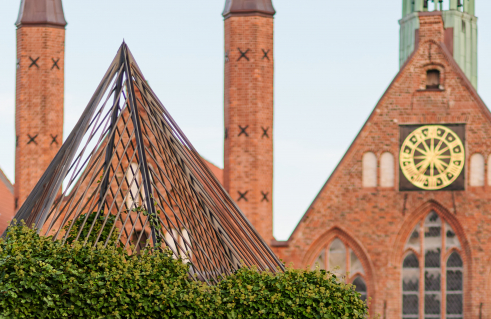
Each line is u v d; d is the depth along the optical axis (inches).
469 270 1611.7
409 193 1638.8
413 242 1632.6
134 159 1498.5
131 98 879.7
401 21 2199.8
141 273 731.4
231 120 1619.1
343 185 1647.4
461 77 1659.7
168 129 920.9
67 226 888.3
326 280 808.3
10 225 761.0
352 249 1636.3
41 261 684.1
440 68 1669.5
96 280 705.6
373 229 1633.9
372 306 1614.2
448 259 1626.5
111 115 877.8
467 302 1605.6
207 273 865.5
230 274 876.6
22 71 1694.1
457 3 2258.9
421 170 1643.7
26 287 663.1
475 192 1628.9
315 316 782.5
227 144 1625.2
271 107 1635.1
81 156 845.8
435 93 1660.9
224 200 980.6
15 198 1680.6
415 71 1673.2
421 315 1612.9
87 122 856.9
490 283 1601.9
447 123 1649.9
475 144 1641.2
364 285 1627.7
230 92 1624.0
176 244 847.7
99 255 731.4
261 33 1627.7
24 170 1674.5
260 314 770.2
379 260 1625.2
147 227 1411.2
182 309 733.9
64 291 693.9
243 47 1624.0
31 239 719.7
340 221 1637.6
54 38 1699.1
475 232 1617.9
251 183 1600.6
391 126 1660.9
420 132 1654.8
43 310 676.1
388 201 1638.8
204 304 746.2
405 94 1667.1
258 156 1606.8
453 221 1628.9
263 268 928.9
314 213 1641.2
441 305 1612.9
